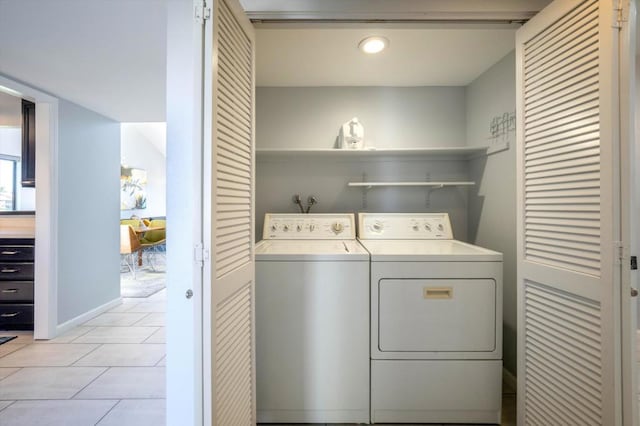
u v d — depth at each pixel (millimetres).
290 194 2568
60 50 1938
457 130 2570
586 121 1150
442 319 1647
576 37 1182
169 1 1243
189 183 1240
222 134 1103
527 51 1414
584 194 1165
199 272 1012
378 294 1646
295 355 1663
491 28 1502
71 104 2891
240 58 1278
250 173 1407
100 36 1783
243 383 1339
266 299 1658
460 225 2547
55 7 1499
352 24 1469
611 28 1066
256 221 2561
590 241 1147
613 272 1071
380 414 1669
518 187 1476
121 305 3596
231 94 1186
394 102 2572
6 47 1896
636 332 1047
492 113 2188
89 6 1501
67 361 2324
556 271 1278
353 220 2363
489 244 2225
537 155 1368
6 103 3215
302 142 2580
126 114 3264
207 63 999
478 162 2377
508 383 2023
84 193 3072
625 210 1055
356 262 1654
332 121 2572
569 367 1241
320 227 2332
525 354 1460
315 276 1658
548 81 1307
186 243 1236
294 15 1404
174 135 1247
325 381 1666
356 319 1655
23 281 2820
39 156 2666
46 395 1912
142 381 2061
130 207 7078
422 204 2570
